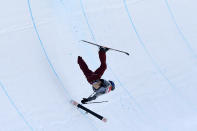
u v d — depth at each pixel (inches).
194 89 1673.2
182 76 1681.8
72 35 1519.4
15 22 1405.0
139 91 1558.8
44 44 1435.8
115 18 1653.5
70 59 1472.7
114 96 1494.8
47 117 1309.1
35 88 1336.1
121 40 1624.0
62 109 1353.3
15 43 1371.8
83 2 1608.0
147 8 1752.0
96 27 1592.0
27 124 1262.3
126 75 1566.2
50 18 1491.1
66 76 1433.3
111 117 1440.7
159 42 1712.6
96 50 1555.1
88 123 1385.3
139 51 1647.4
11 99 1273.4
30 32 1421.0
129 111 1492.4
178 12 1818.4
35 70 1365.7
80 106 1355.8
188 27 1809.8
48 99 1342.3
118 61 1578.5
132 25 1680.6
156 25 1740.9
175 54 1722.4
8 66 1321.4
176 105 1590.8
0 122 1225.4
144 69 1619.1
